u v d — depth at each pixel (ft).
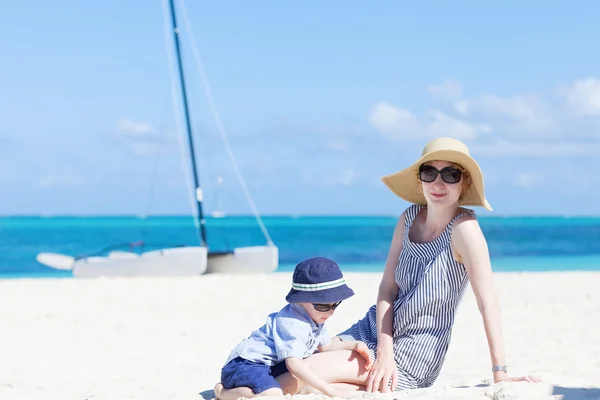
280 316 13.43
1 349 24.72
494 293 13.12
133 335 27.84
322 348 14.26
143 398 16.24
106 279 52.49
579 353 22.58
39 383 18.78
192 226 257.34
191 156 80.43
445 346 13.79
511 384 12.28
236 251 69.97
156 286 47.16
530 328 29.04
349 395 12.60
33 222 332.19
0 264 109.70
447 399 11.74
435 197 13.48
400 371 13.71
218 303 38.27
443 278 13.53
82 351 24.23
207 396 15.85
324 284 13.02
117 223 306.55
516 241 151.84
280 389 13.06
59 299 40.16
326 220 362.94
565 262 98.78
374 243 149.18
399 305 14.06
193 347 24.95
